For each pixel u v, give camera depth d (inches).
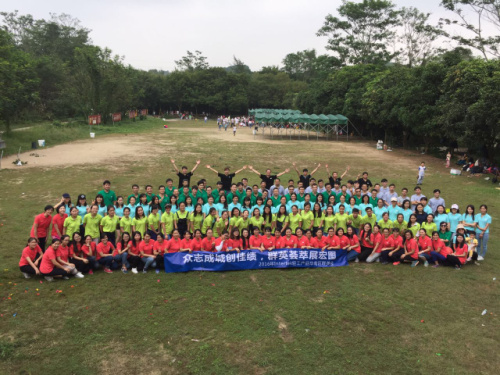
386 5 2127.2
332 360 240.1
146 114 3061.0
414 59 1843.0
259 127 2455.7
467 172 943.7
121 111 2242.9
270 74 3511.3
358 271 379.9
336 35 2294.5
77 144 1245.7
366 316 292.0
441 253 393.1
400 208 444.1
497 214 588.4
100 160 967.6
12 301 300.5
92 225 392.5
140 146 1272.1
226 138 1686.8
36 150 1074.7
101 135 1553.9
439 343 260.4
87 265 359.6
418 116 1129.4
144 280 348.2
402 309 303.6
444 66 1117.1
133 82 2504.9
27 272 342.6
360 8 2150.6
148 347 248.8
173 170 883.4
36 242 346.0
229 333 265.6
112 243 396.8
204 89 3161.9
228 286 340.2
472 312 301.7
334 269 384.8
